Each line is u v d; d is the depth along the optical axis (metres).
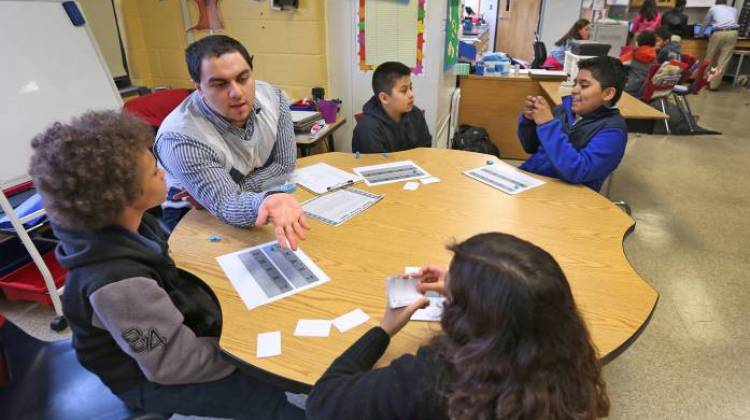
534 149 2.21
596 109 1.91
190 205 1.66
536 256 0.58
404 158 1.99
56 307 2.00
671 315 2.11
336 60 2.88
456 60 3.53
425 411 0.64
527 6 7.17
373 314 1.01
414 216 1.46
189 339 0.96
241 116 1.52
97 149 0.81
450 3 2.88
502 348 0.56
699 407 1.64
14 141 2.05
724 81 7.77
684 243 2.73
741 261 2.54
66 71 2.29
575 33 5.16
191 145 1.42
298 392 0.85
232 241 1.33
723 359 1.86
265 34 2.86
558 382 0.57
